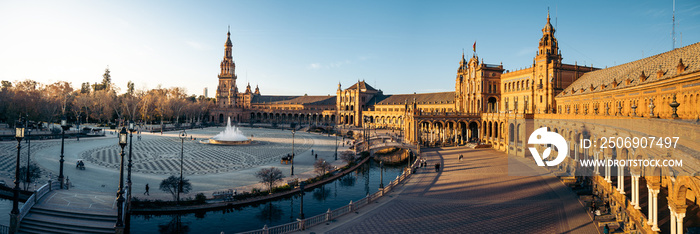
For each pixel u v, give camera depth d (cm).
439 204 4397
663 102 4134
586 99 6838
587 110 6788
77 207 3644
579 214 3988
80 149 8706
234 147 10394
